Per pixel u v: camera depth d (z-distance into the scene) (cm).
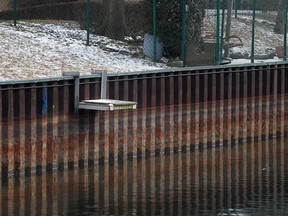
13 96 3309
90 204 2970
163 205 2981
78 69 4053
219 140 4103
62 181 3291
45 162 3416
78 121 3519
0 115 3259
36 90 3381
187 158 3794
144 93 3759
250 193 3173
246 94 4244
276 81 4406
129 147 3694
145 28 4556
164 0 4525
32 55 4100
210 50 4475
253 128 4281
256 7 5638
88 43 4525
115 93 3678
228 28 4797
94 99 3594
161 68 4284
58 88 3459
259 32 5422
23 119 3338
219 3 4566
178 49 4531
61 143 3469
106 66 4191
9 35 4338
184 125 3944
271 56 4972
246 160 3769
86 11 4728
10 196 3059
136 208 2936
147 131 3784
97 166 3562
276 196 3139
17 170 3328
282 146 4147
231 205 3006
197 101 3997
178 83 3912
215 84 4081
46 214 2842
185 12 4466
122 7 4781
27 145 3359
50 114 3431
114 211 2892
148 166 3591
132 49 4625
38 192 3119
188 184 3281
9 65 3878
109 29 4766
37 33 4525
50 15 4956
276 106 4409
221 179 3375
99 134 3581
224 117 4134
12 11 4891
